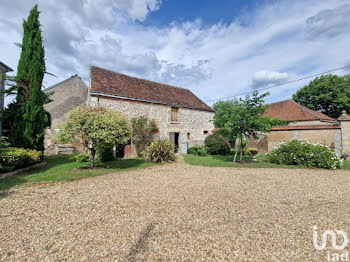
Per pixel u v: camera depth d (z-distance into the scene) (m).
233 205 3.16
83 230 2.33
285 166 7.02
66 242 2.07
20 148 6.32
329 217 2.72
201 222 2.54
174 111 13.09
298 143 7.54
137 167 6.89
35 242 2.07
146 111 11.29
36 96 7.23
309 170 6.32
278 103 17.73
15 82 7.08
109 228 2.37
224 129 8.02
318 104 21.70
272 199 3.46
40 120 7.40
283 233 2.27
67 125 5.74
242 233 2.27
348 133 8.60
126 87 11.45
